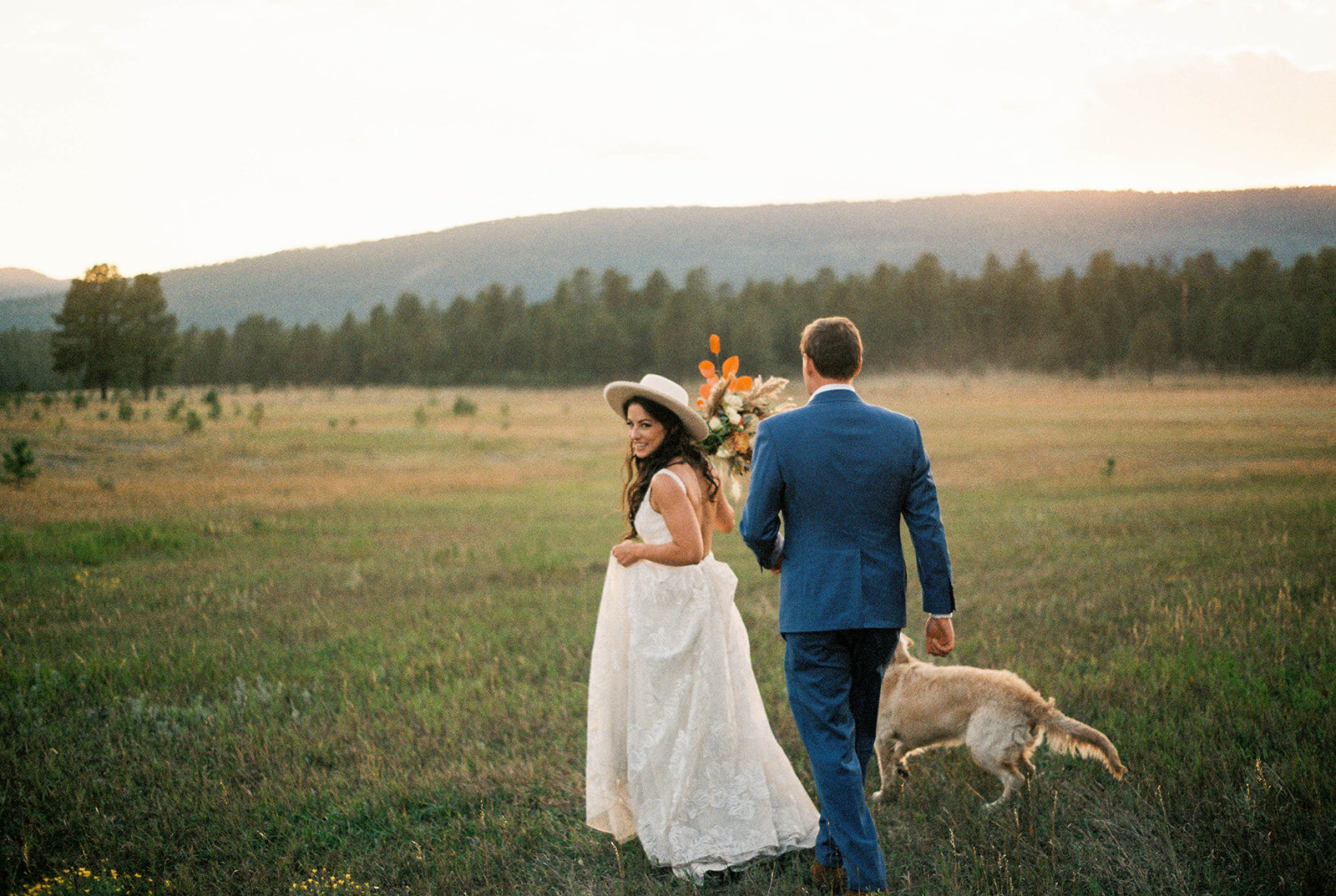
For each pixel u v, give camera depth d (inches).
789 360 4210.1
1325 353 2928.2
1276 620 226.4
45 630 258.8
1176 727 158.7
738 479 138.9
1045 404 1924.2
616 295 5083.7
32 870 126.7
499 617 269.0
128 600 298.0
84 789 147.3
